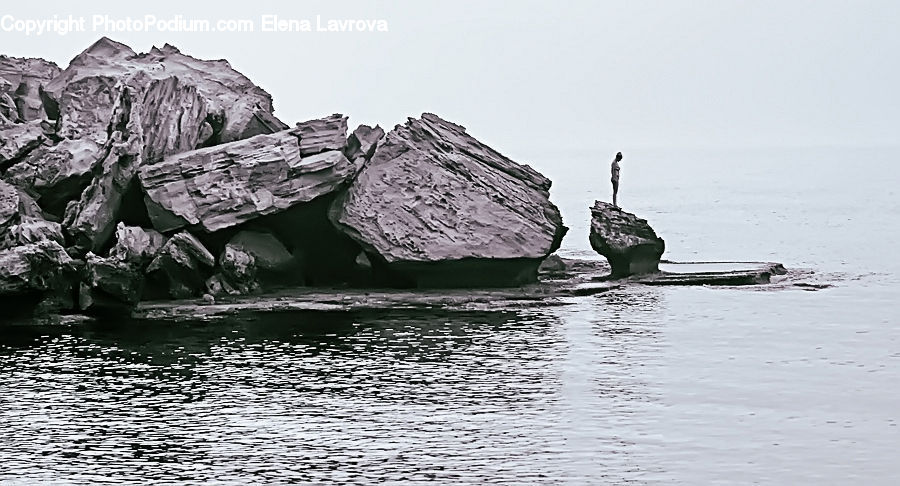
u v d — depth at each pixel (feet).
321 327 330.54
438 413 254.27
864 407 259.60
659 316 348.18
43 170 357.82
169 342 313.12
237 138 397.60
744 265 438.40
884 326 336.70
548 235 382.01
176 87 384.06
